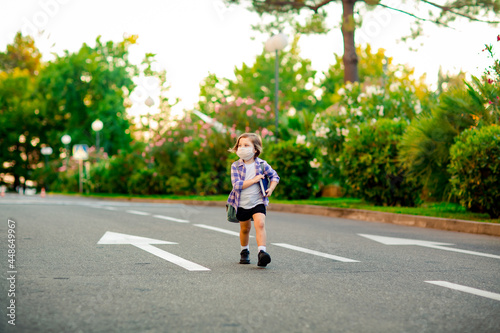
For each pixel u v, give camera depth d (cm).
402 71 2925
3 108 6003
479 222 1063
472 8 2059
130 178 2956
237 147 655
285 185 1941
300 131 2414
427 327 391
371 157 1540
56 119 5762
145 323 393
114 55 5266
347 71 2338
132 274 587
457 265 671
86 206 1836
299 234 1002
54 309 430
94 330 374
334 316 418
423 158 1353
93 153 3878
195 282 546
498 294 504
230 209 651
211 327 385
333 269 632
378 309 442
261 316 416
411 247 837
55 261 668
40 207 1738
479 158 1124
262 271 615
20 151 6069
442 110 1335
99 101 5169
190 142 2658
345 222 1278
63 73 5153
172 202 2273
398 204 1608
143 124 3366
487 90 1273
